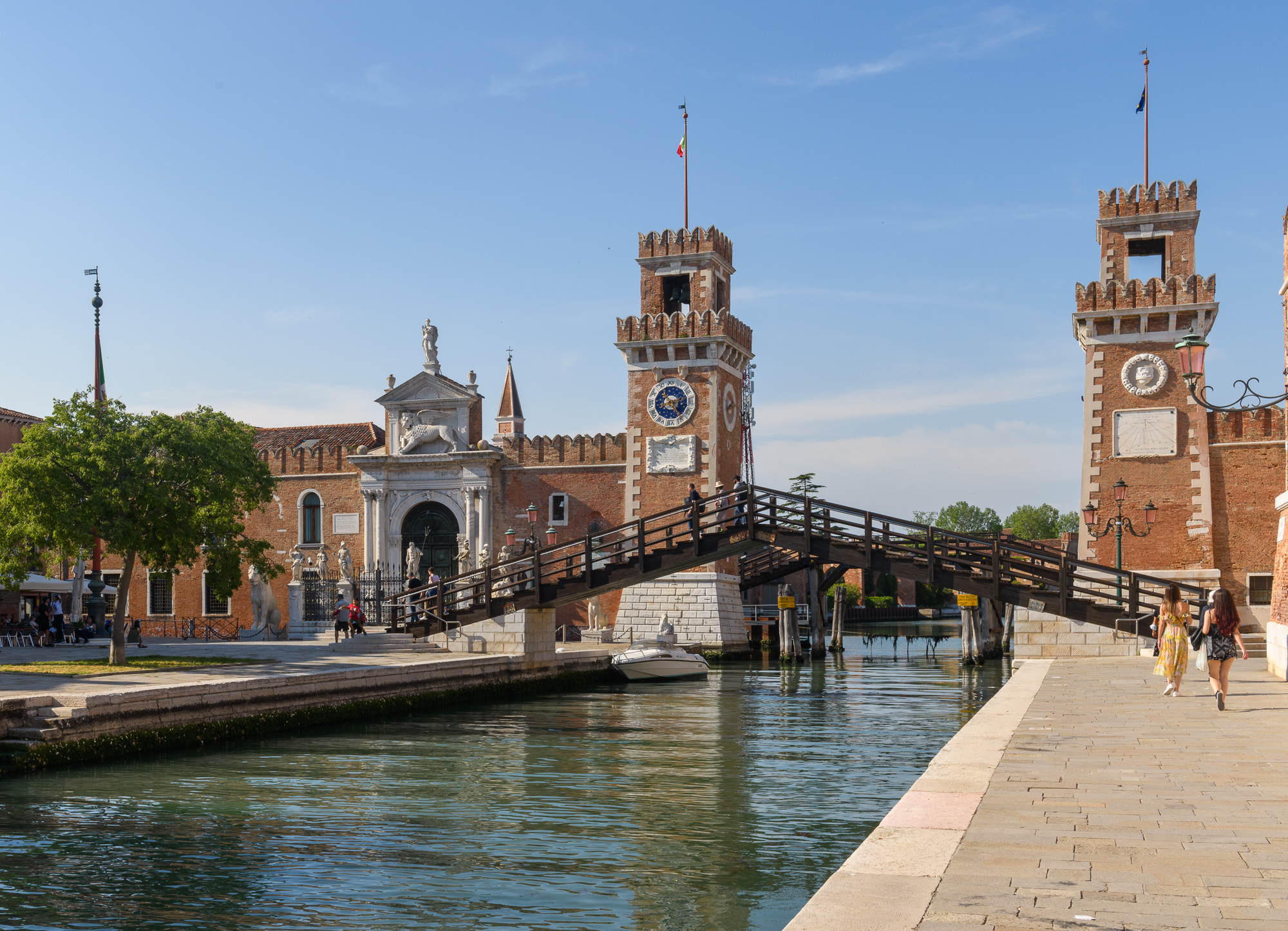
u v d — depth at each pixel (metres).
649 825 16.69
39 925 11.90
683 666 45.34
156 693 23.39
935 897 7.35
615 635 55.75
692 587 55.62
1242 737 14.90
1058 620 34.16
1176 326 44.19
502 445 61.16
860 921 6.82
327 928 11.73
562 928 11.67
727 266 60.28
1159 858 8.38
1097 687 22.80
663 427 57.00
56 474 32.16
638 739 26.55
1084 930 6.66
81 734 21.55
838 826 16.58
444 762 22.88
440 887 13.23
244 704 26.03
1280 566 25.03
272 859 14.55
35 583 45.88
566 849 15.15
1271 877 7.84
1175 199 45.44
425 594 48.84
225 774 21.20
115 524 31.77
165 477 33.41
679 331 56.97
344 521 63.03
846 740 26.22
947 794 10.84
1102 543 44.38
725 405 57.97
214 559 35.25
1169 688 20.77
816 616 59.59
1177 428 43.97
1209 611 18.31
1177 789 11.12
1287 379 26.38
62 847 15.25
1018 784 11.40
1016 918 6.88
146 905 12.56
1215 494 44.53
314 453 63.97
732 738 26.77
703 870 13.98
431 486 61.28
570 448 59.75
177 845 15.38
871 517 35.62
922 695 37.84
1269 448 44.09
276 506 64.25
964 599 52.34
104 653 37.94
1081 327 45.47
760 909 12.25
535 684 39.75
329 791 19.56
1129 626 32.78
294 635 53.69
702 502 37.75
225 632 63.22
